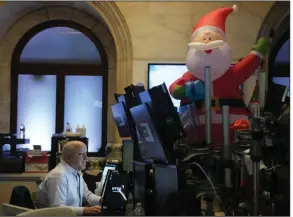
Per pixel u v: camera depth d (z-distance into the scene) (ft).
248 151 7.51
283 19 18.92
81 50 23.43
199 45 10.36
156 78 19.44
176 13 19.42
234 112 11.13
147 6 19.45
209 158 7.57
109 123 23.16
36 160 21.29
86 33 23.26
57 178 12.14
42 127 23.41
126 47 19.54
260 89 8.04
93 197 12.95
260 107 7.89
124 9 19.48
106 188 10.35
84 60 23.39
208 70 7.98
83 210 10.12
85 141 20.94
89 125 23.36
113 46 23.15
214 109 10.42
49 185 12.16
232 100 11.47
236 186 7.55
